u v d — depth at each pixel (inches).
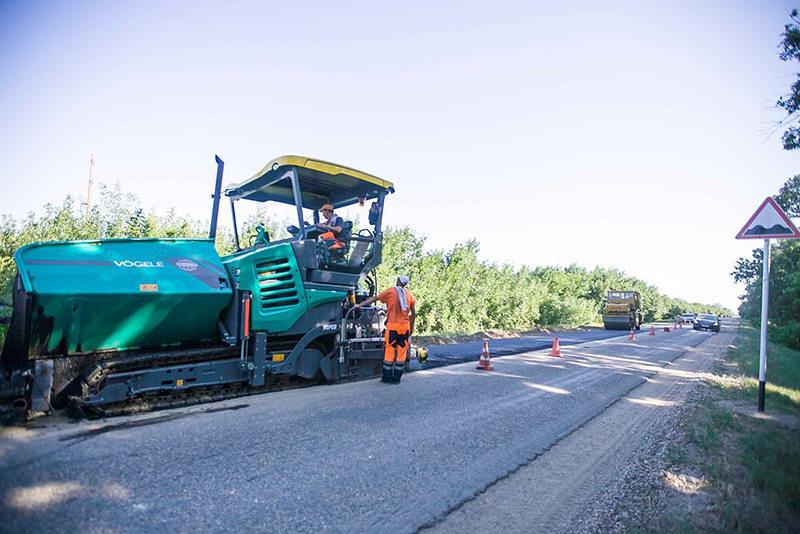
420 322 717.3
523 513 126.4
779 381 375.2
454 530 114.9
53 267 177.9
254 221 506.9
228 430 175.0
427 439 179.9
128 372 189.5
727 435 208.5
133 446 153.3
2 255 353.1
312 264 260.1
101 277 184.9
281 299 243.6
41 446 148.4
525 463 164.1
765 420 237.6
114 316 187.5
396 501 127.3
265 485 130.6
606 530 119.0
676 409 259.4
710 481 154.0
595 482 150.7
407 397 248.2
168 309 200.4
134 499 117.2
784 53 303.7
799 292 847.7
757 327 1481.3
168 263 209.3
